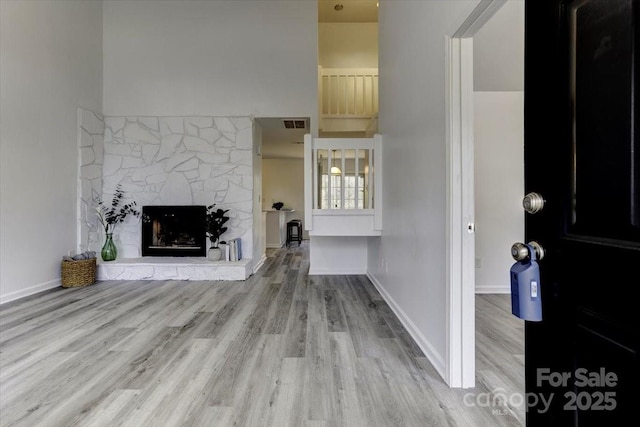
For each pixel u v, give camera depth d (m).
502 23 2.69
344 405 1.68
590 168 0.85
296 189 9.68
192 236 4.98
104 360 2.15
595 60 0.83
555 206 0.96
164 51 4.96
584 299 0.87
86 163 4.56
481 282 3.84
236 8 4.97
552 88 0.97
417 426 1.53
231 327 2.75
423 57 2.31
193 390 1.81
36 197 3.80
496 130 3.82
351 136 6.61
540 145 1.01
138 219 4.98
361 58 6.90
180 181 4.98
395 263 3.12
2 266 3.41
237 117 4.99
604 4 0.80
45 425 1.53
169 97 4.97
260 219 5.72
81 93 4.49
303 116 5.00
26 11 3.66
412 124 2.57
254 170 5.17
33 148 3.76
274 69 4.99
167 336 2.55
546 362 0.99
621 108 0.76
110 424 1.54
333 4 6.25
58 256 4.12
